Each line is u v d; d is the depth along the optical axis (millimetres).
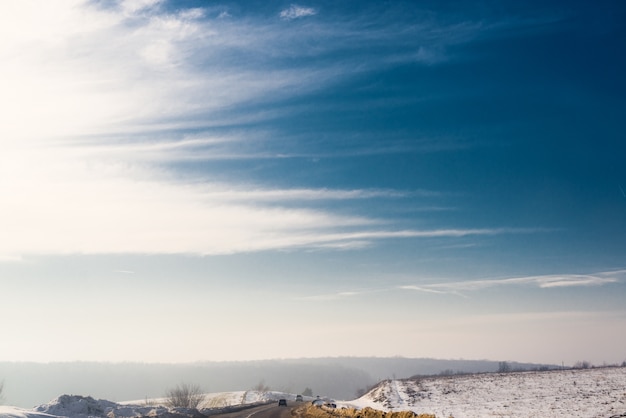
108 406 61375
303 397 143000
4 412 38156
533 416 52062
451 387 94250
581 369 105188
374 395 100438
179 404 104438
